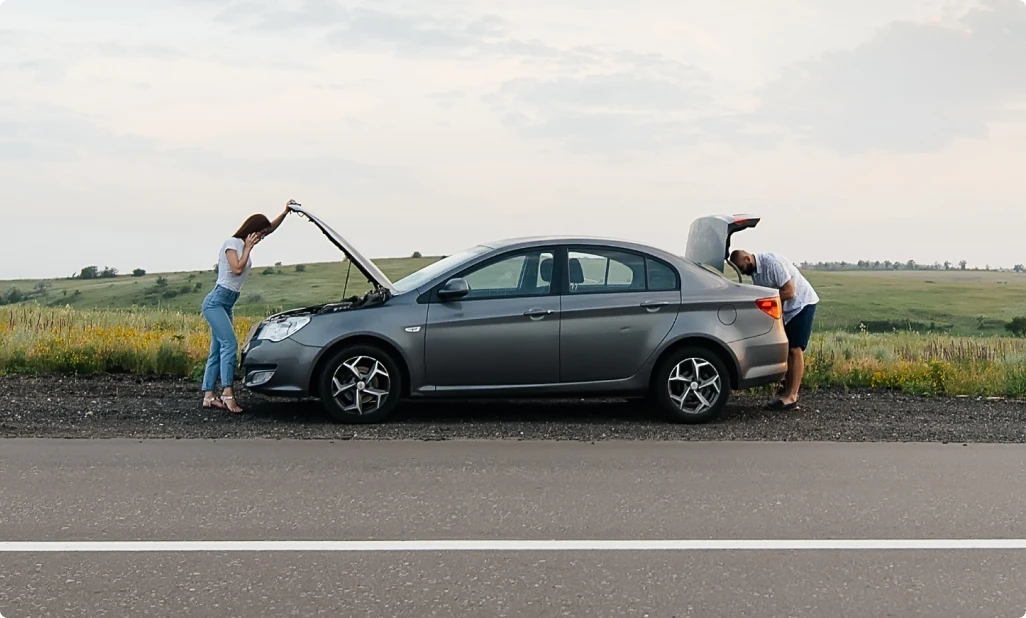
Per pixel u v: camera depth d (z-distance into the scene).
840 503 6.55
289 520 5.93
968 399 12.33
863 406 11.38
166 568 4.98
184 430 9.03
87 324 17.14
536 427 9.47
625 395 9.96
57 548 5.30
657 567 5.11
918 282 134.50
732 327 10.08
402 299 9.70
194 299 68.94
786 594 4.71
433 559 5.19
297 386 9.50
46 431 8.82
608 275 9.99
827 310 88.19
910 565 5.20
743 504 6.48
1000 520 6.16
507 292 9.80
